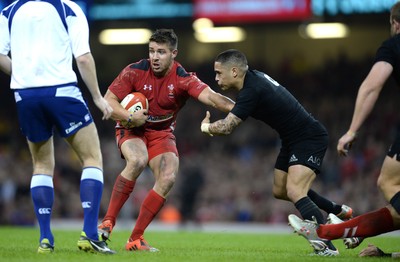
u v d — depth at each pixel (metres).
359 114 22.27
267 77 26.22
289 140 25.94
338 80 96.75
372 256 24.88
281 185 27.12
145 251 25.48
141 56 106.00
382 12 67.06
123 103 27.14
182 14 71.81
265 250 28.39
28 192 80.25
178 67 27.94
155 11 71.88
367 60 98.62
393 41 22.66
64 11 22.52
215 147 89.81
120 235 39.38
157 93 27.48
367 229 23.58
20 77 22.41
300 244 33.88
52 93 22.22
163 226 67.69
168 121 28.00
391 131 84.25
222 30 96.75
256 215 76.88
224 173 84.44
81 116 22.69
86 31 22.41
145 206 26.44
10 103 102.31
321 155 25.84
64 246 27.98
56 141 88.19
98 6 72.31
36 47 22.34
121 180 26.53
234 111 25.48
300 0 69.88
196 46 104.44
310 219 24.91
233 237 40.75
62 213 78.50
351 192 75.19
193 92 27.19
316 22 72.38
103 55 106.62
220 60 25.88
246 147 88.50
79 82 99.25
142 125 27.38
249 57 103.31
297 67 100.38
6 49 22.97
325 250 24.41
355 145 82.12
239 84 25.94
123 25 77.56
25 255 21.92
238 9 71.69
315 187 76.56
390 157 22.28
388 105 87.94
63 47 22.53
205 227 66.69
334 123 90.19
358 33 99.25
